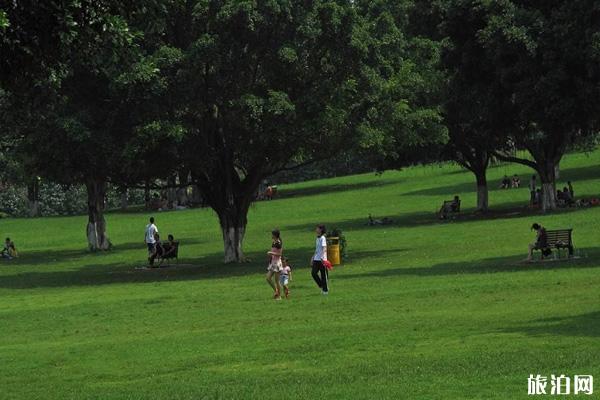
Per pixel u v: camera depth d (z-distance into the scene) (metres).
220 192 83.06
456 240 91.50
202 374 30.31
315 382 27.58
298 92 75.31
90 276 80.19
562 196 123.19
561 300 42.94
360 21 74.94
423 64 110.19
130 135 70.25
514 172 187.88
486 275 57.75
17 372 32.75
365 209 153.75
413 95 107.50
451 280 56.00
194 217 162.50
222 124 76.38
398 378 27.27
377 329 37.31
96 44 32.22
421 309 43.31
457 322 37.81
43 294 64.94
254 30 71.00
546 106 66.69
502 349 30.70
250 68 74.69
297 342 35.28
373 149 87.19
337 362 30.75
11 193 199.88
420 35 111.56
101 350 36.44
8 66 28.91
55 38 28.89
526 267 62.03
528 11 67.06
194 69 69.31
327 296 51.47
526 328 34.97
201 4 70.38
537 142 117.62
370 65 76.31
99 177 74.75
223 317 45.12
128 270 84.38
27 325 46.66
